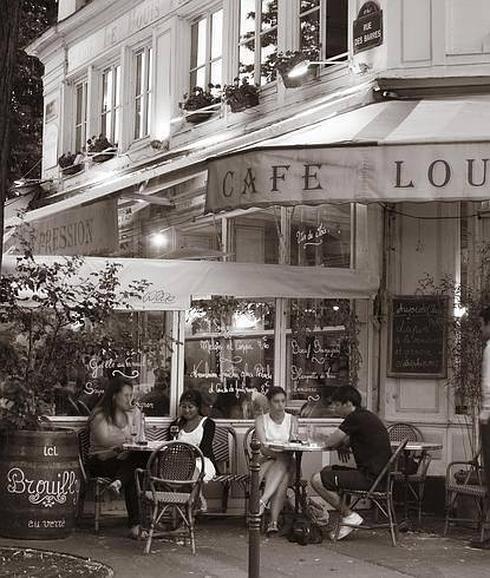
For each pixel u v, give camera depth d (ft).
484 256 35.83
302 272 34.55
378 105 35.01
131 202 45.65
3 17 22.99
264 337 37.63
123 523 32.58
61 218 39.91
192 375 36.27
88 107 57.47
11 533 29.17
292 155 30.45
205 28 48.42
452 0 36.35
